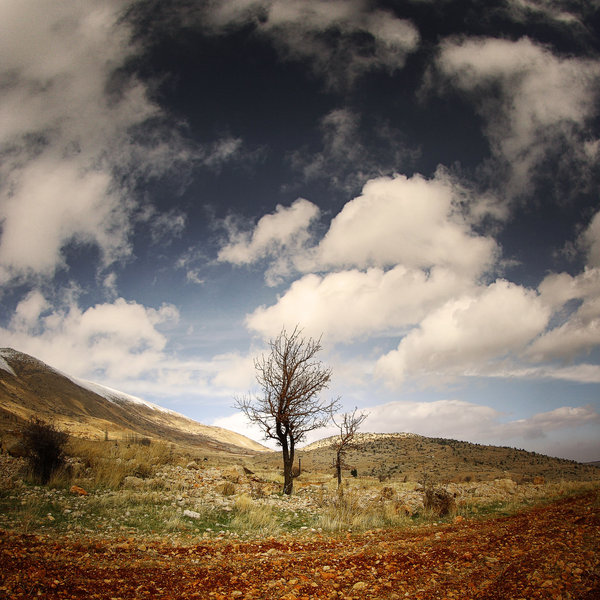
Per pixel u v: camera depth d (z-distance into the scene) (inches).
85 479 630.5
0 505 471.5
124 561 330.0
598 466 2409.0
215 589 272.1
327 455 3681.1
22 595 233.6
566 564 275.4
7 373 6574.8
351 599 251.8
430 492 682.8
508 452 3100.4
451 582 274.8
